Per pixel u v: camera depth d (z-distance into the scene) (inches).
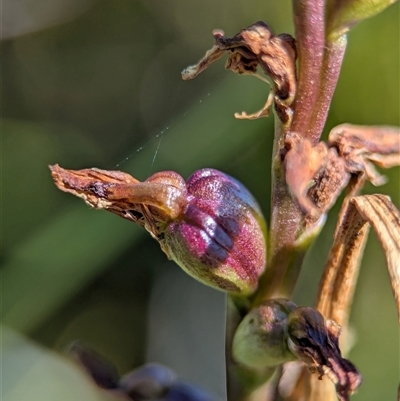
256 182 4.1
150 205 2.3
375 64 3.8
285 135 2.2
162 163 3.7
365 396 3.9
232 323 2.3
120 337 4.7
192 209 2.3
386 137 2.3
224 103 3.7
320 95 2.2
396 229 2.2
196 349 4.7
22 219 4.5
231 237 2.2
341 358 2.2
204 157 3.7
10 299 3.5
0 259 4.4
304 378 2.3
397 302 2.2
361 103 3.9
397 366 4.0
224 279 2.2
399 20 3.7
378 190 3.8
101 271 3.8
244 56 2.2
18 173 4.6
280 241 2.3
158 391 2.6
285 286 2.3
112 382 2.6
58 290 3.5
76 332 4.6
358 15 2.2
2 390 3.3
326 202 2.3
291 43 2.2
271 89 2.2
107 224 3.5
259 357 2.2
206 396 2.6
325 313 2.4
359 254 2.3
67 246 3.5
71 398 3.2
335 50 2.2
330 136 2.3
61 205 4.6
